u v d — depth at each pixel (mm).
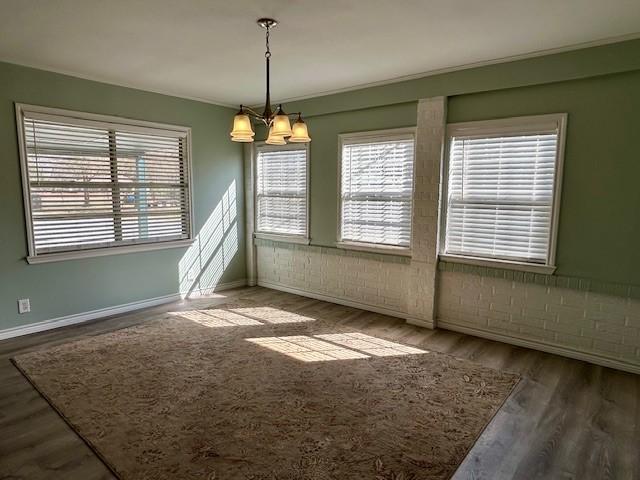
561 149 3359
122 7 2518
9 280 3791
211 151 5301
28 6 2496
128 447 2262
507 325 3795
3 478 2027
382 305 4645
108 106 4273
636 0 2391
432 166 4008
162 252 4918
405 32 2922
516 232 3691
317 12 2598
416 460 2180
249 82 4320
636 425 2510
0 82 3578
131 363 3297
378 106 4375
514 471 2105
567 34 2951
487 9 2539
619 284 3221
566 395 2857
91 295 4348
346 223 4844
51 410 2621
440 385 2984
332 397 2807
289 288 5551
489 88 3605
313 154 5035
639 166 3070
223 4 2477
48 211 3977
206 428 2439
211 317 4473
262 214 5746
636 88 3031
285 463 2146
